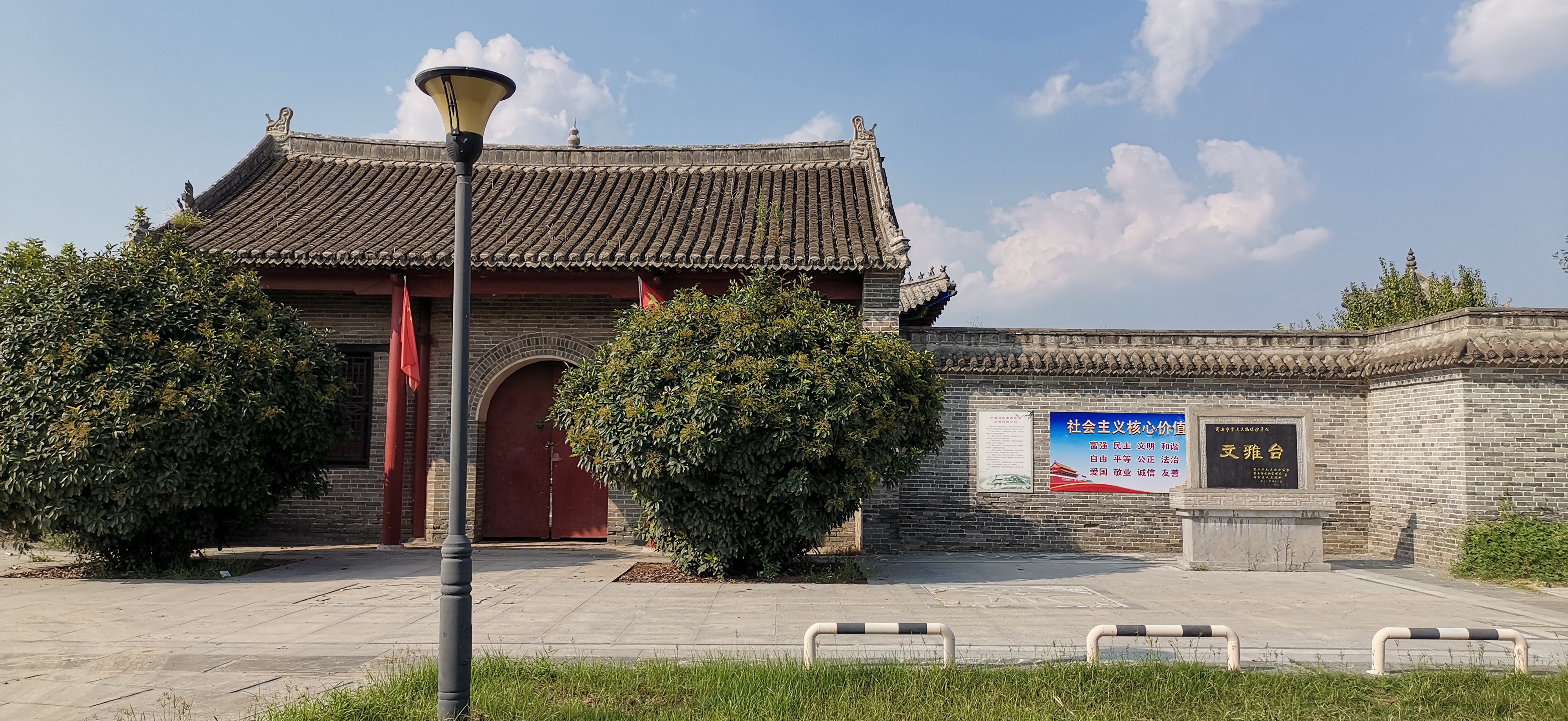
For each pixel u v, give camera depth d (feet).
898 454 40.37
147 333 37.50
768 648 25.76
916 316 69.72
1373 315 84.17
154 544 40.88
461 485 19.15
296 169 61.77
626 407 36.73
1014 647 25.94
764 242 50.39
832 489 37.68
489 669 21.59
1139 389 51.24
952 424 51.65
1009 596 35.22
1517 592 37.47
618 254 48.21
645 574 40.65
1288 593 36.52
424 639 26.89
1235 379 51.06
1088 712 19.65
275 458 41.78
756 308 38.68
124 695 21.22
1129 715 19.53
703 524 38.09
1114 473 50.93
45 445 35.73
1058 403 51.37
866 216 54.65
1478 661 24.68
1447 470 44.50
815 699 19.71
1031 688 20.61
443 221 54.08
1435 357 44.73
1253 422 45.11
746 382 36.58
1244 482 44.73
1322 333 51.85
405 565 43.16
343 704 18.72
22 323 37.27
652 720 18.76
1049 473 51.11
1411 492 47.26
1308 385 51.29
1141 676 21.11
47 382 36.14
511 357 52.13
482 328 52.34
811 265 47.52
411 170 62.69
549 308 52.42
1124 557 48.39
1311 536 44.04
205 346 38.42
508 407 54.03
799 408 36.52
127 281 38.73
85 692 21.52
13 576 40.06
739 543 38.83
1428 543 45.70
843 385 36.81
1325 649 26.09
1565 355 42.57
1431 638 21.90
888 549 49.83
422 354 52.19
